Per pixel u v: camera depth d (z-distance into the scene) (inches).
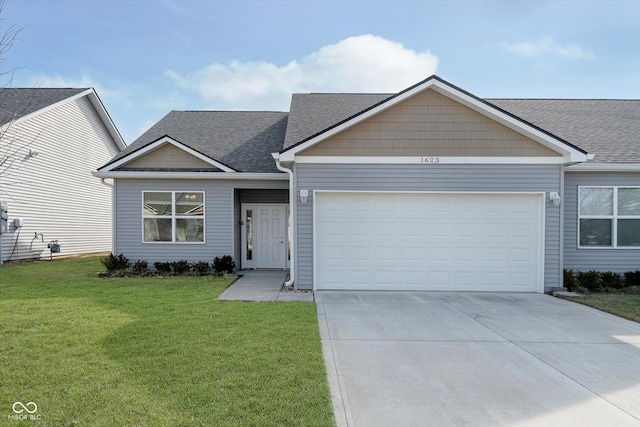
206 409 129.4
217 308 270.7
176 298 302.4
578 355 192.5
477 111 355.3
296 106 508.7
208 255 455.8
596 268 391.2
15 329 212.5
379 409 135.3
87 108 721.0
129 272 427.2
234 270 466.0
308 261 354.3
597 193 393.7
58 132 639.1
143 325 224.2
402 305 298.0
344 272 358.9
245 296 321.4
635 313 273.7
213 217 456.1
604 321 256.1
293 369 163.6
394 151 355.6
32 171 583.8
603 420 131.3
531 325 245.3
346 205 359.9
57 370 159.0
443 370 171.3
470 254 360.5
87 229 721.0
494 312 278.8
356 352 192.2
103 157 777.6
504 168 356.2
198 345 191.2
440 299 323.0
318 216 358.6
